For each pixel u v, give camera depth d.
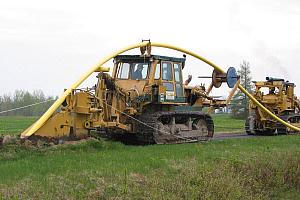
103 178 10.64
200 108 20.77
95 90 16.42
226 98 22.39
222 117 54.38
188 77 20.77
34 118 41.81
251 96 24.97
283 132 27.19
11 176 10.23
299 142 20.16
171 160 13.37
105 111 16.59
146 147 16.03
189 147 16.34
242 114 50.06
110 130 17.67
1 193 8.84
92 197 9.48
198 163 13.40
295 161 15.55
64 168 11.23
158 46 19.14
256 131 27.25
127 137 18.66
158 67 18.38
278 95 27.92
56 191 9.36
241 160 14.43
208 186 11.50
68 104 14.80
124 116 17.64
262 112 26.95
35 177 10.21
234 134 26.69
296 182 15.02
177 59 19.08
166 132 18.20
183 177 11.66
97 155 13.42
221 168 13.05
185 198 10.69
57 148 13.74
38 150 13.20
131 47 17.97
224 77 22.67
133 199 9.84
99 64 16.41
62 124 14.52
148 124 17.53
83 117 15.20
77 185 9.88
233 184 12.11
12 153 12.66
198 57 21.73
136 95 18.05
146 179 11.08
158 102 17.89
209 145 17.52
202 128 19.97
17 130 22.22
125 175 10.94
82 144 14.57
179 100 18.97
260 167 14.35
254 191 13.09
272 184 14.21
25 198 8.73
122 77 18.88
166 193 10.54
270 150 17.02
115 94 17.12
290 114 28.02
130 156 13.55
